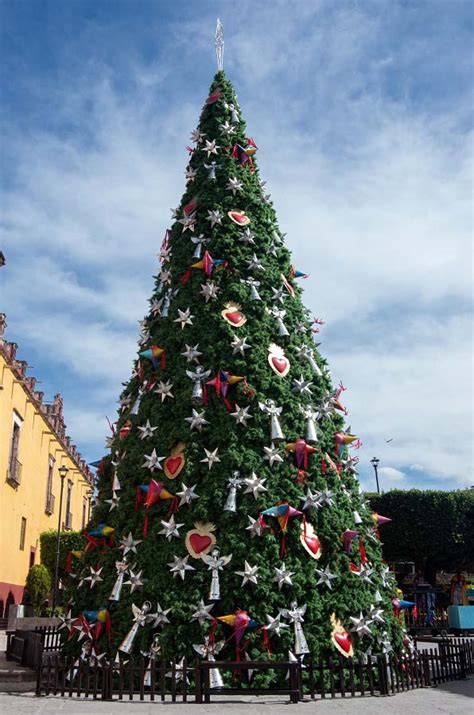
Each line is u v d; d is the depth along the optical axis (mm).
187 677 7922
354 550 9727
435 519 31641
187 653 8172
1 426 26281
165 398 10305
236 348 10125
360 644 8992
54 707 7082
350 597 9188
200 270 11117
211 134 12797
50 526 37312
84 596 9945
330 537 9367
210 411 9828
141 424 10398
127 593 9008
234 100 13312
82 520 48438
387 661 8844
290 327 11117
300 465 9656
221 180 12148
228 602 8438
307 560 9000
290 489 9336
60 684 8242
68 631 10070
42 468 34938
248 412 9773
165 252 12023
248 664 7609
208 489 9188
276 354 10500
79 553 11398
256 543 8820
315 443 9961
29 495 31828
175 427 9852
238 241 11477
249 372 10070
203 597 8508
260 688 7816
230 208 11844
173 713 6781
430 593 32125
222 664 7566
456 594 33094
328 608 8891
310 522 9367
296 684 7727
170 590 8633
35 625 21078
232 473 9227
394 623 10086
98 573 9672
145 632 8438
